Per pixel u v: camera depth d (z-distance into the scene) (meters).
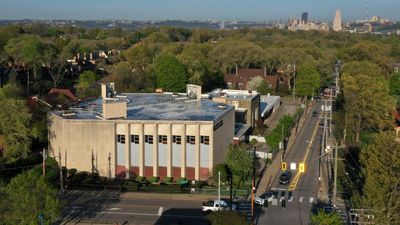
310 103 155.62
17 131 80.44
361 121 107.38
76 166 79.44
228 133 87.94
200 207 67.12
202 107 90.69
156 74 145.25
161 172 79.06
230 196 68.56
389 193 50.88
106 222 61.88
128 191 73.44
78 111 85.75
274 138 97.12
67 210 65.69
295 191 74.00
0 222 49.78
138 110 87.06
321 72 176.75
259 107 120.88
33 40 180.00
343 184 75.75
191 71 153.88
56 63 177.50
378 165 58.69
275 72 188.62
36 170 72.94
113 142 78.19
